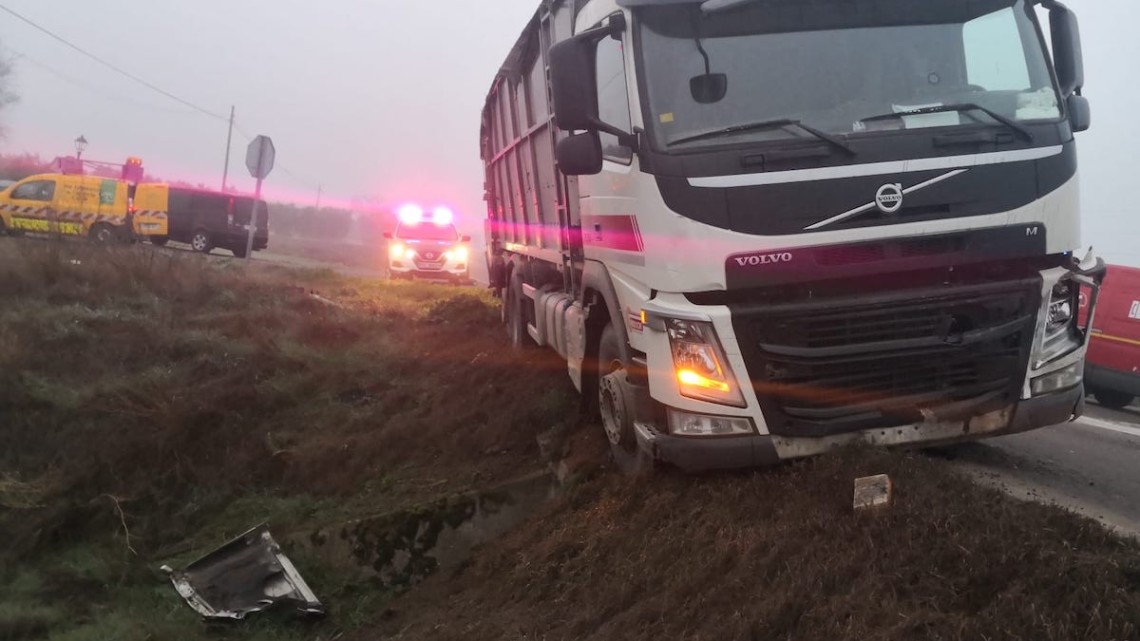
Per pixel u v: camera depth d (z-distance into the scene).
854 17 4.90
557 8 6.90
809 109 4.66
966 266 4.59
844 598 3.44
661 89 4.70
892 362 4.53
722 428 4.47
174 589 6.35
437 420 7.95
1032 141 4.64
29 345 9.44
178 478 7.86
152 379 9.02
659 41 4.76
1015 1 5.12
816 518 4.04
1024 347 4.68
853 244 4.39
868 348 4.44
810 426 4.49
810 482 4.33
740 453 4.46
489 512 6.36
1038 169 4.62
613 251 5.30
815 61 4.77
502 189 10.69
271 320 11.16
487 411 7.79
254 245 27.55
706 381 4.43
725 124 4.62
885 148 4.44
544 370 8.31
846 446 4.54
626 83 4.89
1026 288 4.62
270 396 8.86
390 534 6.32
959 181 4.48
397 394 8.85
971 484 4.22
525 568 5.28
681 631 3.75
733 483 4.69
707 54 4.75
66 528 7.32
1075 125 5.16
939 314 4.52
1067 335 4.86
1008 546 3.48
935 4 4.96
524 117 8.70
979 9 5.02
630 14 4.83
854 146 4.42
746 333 4.39
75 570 6.66
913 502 3.93
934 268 4.50
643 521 4.88
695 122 4.64
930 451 5.90
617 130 4.79
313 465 7.80
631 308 5.04
